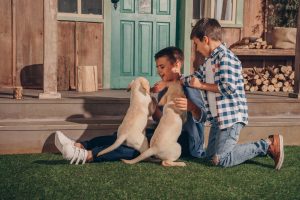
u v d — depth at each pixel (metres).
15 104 4.53
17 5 6.07
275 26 7.27
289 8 7.24
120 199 2.78
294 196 2.94
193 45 6.88
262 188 3.11
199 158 4.01
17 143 4.20
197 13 6.92
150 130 3.99
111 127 4.43
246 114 3.66
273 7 7.23
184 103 3.55
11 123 4.36
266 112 5.21
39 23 6.19
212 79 3.62
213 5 6.96
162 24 6.82
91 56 6.45
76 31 6.33
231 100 3.56
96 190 2.96
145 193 2.92
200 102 3.70
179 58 3.77
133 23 6.66
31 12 6.14
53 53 4.79
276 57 7.28
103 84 6.52
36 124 4.32
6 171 3.44
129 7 6.62
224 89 3.49
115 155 3.71
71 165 3.66
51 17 4.75
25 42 6.15
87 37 6.40
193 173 3.47
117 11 6.55
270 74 6.96
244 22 7.14
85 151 3.68
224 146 3.61
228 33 7.08
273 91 6.71
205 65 3.69
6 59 6.09
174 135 3.60
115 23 6.56
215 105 3.65
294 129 4.82
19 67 6.16
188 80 3.71
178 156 3.71
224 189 3.06
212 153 3.82
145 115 3.70
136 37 6.69
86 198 2.78
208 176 3.39
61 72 6.16
